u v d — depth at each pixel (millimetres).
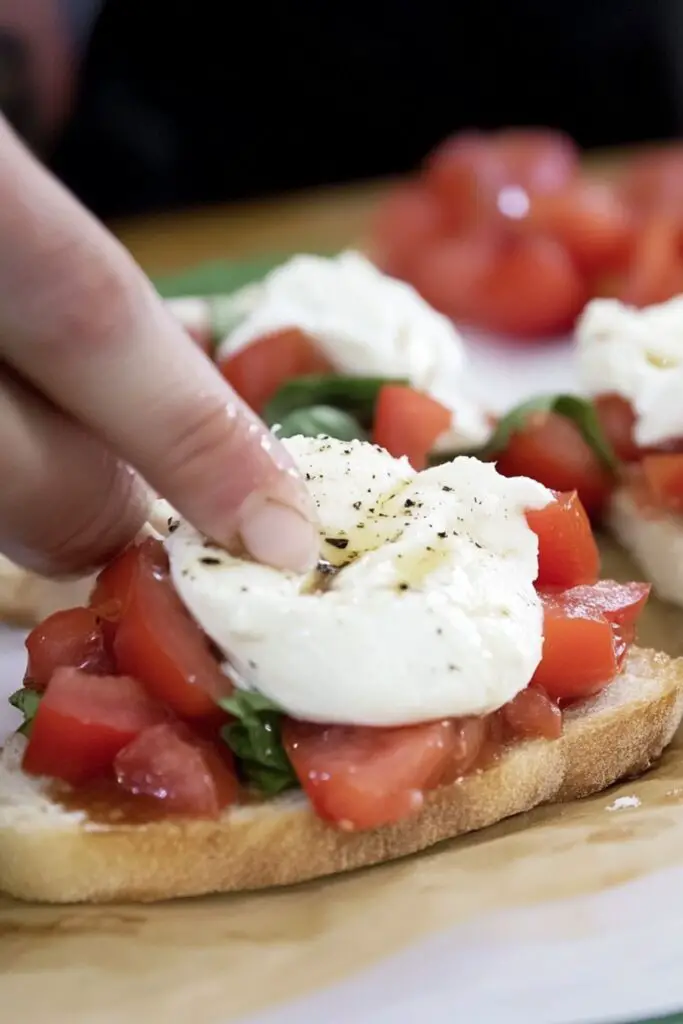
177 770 380
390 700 377
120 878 384
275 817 384
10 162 362
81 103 922
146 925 379
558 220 660
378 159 991
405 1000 363
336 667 376
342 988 365
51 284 363
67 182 925
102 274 365
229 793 385
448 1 948
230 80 943
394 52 963
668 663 425
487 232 672
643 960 366
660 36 963
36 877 384
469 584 386
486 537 404
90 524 399
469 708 383
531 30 965
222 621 380
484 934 371
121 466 402
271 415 513
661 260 621
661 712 414
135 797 385
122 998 365
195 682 380
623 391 507
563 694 407
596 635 402
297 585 383
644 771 416
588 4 958
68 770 387
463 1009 362
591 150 967
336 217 818
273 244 768
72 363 369
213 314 560
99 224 377
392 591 381
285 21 938
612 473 501
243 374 524
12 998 365
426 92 979
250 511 380
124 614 388
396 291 559
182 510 383
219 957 371
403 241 694
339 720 379
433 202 718
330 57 949
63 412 390
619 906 374
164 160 937
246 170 967
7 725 419
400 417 489
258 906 383
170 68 933
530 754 397
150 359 370
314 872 388
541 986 364
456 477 412
